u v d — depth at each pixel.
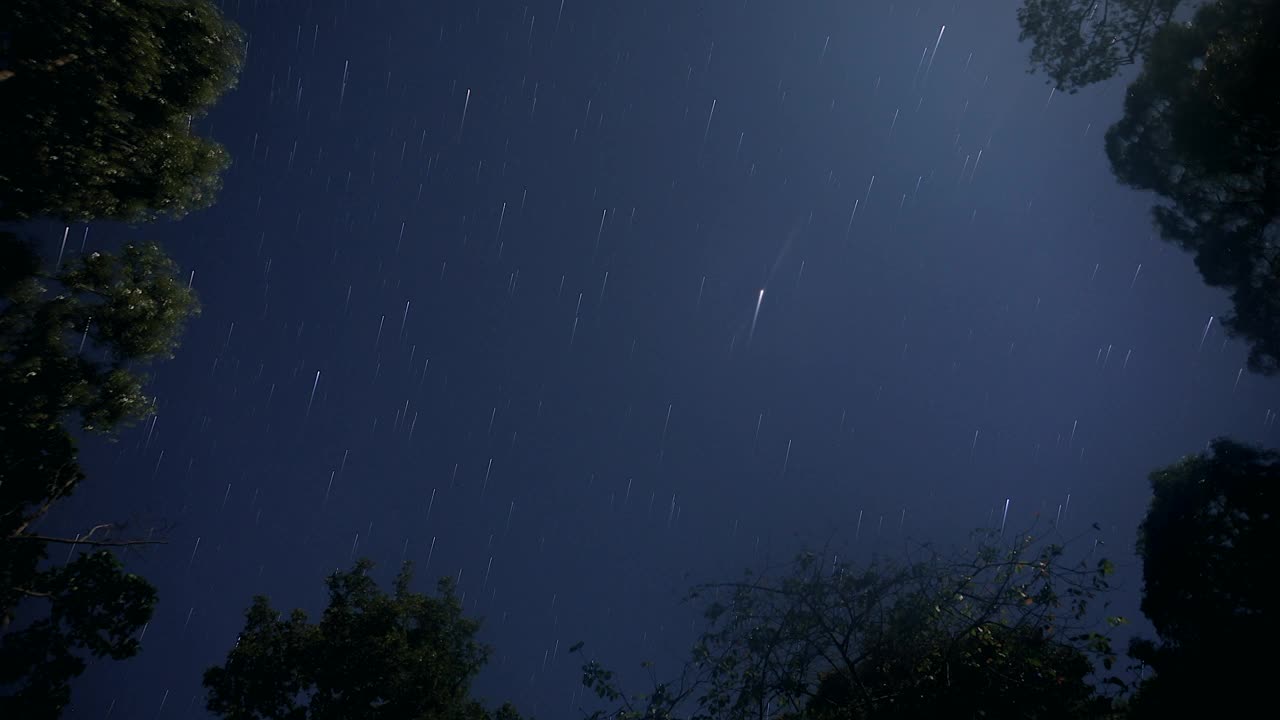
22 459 12.94
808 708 8.15
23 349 14.06
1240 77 10.54
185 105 15.29
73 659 12.70
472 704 17.27
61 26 12.65
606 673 8.91
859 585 8.57
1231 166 11.62
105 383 14.65
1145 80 13.07
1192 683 10.31
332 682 14.64
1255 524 12.51
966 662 7.51
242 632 15.54
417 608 16.97
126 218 15.02
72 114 13.38
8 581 12.33
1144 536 14.29
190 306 16.12
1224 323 13.27
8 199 13.38
